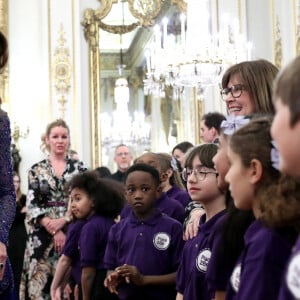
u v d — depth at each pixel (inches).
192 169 133.8
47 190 251.9
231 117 101.0
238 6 451.2
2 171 131.3
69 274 209.0
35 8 450.3
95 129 441.4
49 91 439.5
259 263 76.7
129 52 449.4
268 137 81.9
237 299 78.4
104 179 199.9
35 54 446.9
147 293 158.7
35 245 250.4
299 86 56.9
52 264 249.6
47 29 444.1
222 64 336.8
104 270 185.0
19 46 446.0
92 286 186.2
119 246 167.0
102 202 193.5
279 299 61.6
